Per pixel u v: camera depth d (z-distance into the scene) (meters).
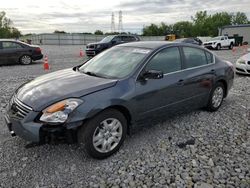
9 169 3.12
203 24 93.81
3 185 2.83
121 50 4.41
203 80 4.73
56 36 51.69
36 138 3.01
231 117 4.94
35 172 3.07
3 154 3.44
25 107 3.13
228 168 3.16
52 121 2.96
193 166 3.21
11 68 12.19
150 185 2.84
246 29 46.53
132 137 4.00
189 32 95.88
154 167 3.18
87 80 3.59
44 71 11.10
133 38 20.19
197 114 5.07
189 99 4.52
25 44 13.79
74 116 3.03
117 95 3.36
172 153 3.52
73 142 3.14
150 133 4.15
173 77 4.14
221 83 5.29
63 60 16.22
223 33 50.38
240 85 7.91
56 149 3.60
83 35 53.56
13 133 3.35
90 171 3.10
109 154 3.41
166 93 4.01
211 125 4.52
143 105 3.71
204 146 3.73
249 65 9.41
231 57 18.17
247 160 3.35
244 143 3.84
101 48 18.30
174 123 4.59
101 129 3.31
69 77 3.78
